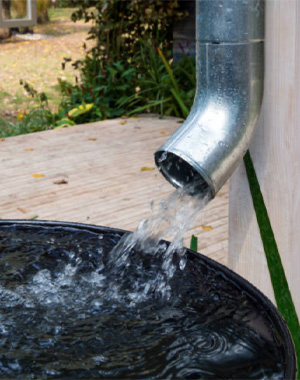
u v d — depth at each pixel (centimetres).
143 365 119
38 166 436
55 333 132
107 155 464
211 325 128
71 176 413
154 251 155
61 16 1445
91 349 126
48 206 356
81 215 343
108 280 151
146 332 130
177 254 152
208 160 139
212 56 145
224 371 113
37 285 151
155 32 646
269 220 176
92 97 611
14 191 382
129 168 432
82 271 154
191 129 145
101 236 168
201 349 121
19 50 1153
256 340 120
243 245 186
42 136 523
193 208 147
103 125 562
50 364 121
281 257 177
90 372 118
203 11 144
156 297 142
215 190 142
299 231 177
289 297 175
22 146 489
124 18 641
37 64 1046
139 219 338
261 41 149
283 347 113
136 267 154
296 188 172
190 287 143
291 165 170
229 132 144
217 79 145
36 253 163
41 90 871
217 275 144
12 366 121
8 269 156
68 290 148
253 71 147
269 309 126
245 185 182
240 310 131
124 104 624
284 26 161
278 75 165
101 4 631
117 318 136
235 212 186
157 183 400
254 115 149
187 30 623
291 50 164
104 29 627
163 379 114
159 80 612
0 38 1244
